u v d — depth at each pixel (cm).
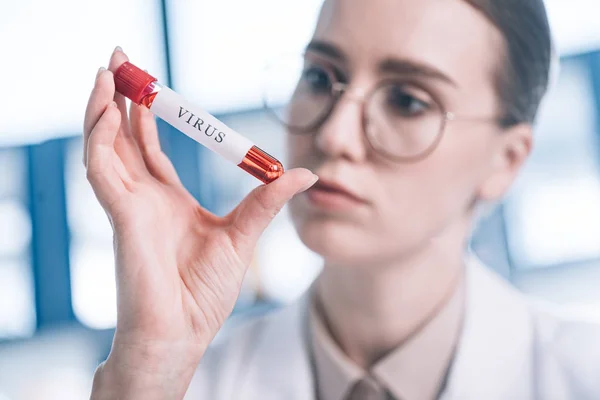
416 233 65
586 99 102
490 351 72
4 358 128
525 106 73
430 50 65
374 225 64
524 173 102
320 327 74
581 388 71
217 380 78
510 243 102
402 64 65
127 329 50
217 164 116
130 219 50
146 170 56
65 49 136
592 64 101
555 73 81
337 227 63
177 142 118
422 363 71
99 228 130
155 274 50
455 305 73
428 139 64
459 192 68
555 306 97
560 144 102
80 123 134
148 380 49
